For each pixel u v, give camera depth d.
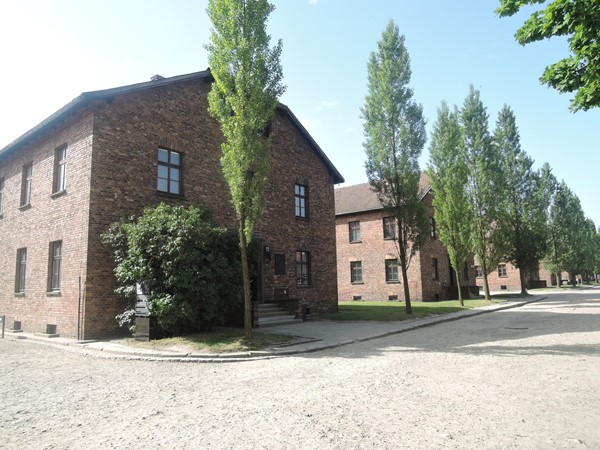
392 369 7.74
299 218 20.22
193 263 11.89
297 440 4.32
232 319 14.84
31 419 5.30
